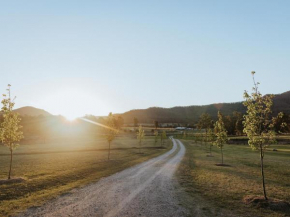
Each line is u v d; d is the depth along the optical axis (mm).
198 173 25891
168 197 15836
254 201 14508
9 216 11953
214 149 65625
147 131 170000
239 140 89375
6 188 17469
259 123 15516
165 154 50438
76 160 37219
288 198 15703
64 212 12695
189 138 124000
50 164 32281
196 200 15109
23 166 30484
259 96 15672
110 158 40562
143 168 29562
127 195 16344
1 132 21234
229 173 25969
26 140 109062
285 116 91562
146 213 12609
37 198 15352
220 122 40594
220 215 12297
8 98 22781
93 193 16891
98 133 157000
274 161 37062
